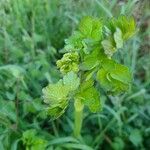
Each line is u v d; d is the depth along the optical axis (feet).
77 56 0.57
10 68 0.85
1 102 0.79
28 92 0.87
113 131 0.88
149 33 1.01
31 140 0.75
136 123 0.90
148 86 0.97
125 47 0.91
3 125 0.78
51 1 1.05
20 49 0.95
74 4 1.02
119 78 0.56
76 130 0.79
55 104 0.57
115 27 0.56
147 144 0.88
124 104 0.93
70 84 0.56
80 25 0.58
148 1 1.02
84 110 0.85
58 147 0.78
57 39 1.03
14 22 0.99
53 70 0.90
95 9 0.99
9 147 0.77
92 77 0.60
